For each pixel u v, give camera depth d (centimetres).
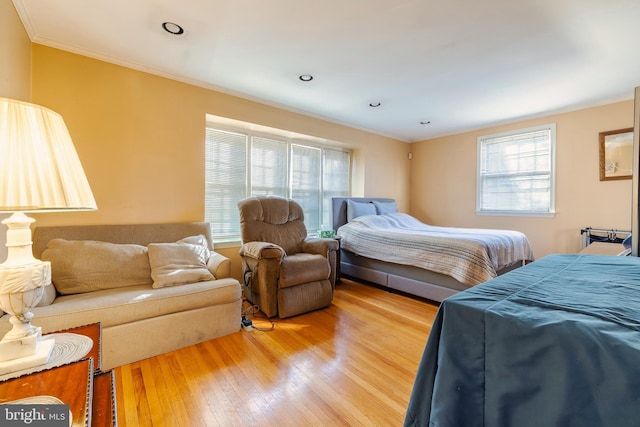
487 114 381
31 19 190
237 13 184
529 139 396
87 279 190
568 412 66
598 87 293
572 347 67
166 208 271
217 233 333
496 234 304
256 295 262
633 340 64
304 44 220
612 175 328
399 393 148
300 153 416
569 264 152
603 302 89
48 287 171
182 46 224
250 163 360
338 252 360
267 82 288
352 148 472
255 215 291
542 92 307
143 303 177
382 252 322
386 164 496
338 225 408
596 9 177
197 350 190
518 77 272
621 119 323
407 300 296
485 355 80
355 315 254
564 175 363
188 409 135
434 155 505
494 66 252
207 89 295
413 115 387
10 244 89
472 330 83
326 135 405
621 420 59
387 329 225
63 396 70
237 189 350
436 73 266
